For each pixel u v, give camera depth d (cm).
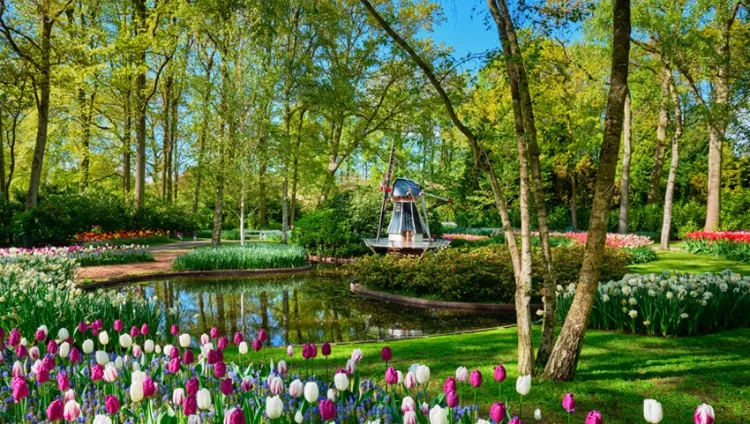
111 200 2712
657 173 3328
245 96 2023
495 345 686
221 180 2075
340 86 2317
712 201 2269
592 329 762
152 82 3212
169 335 802
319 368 563
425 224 1830
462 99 1798
